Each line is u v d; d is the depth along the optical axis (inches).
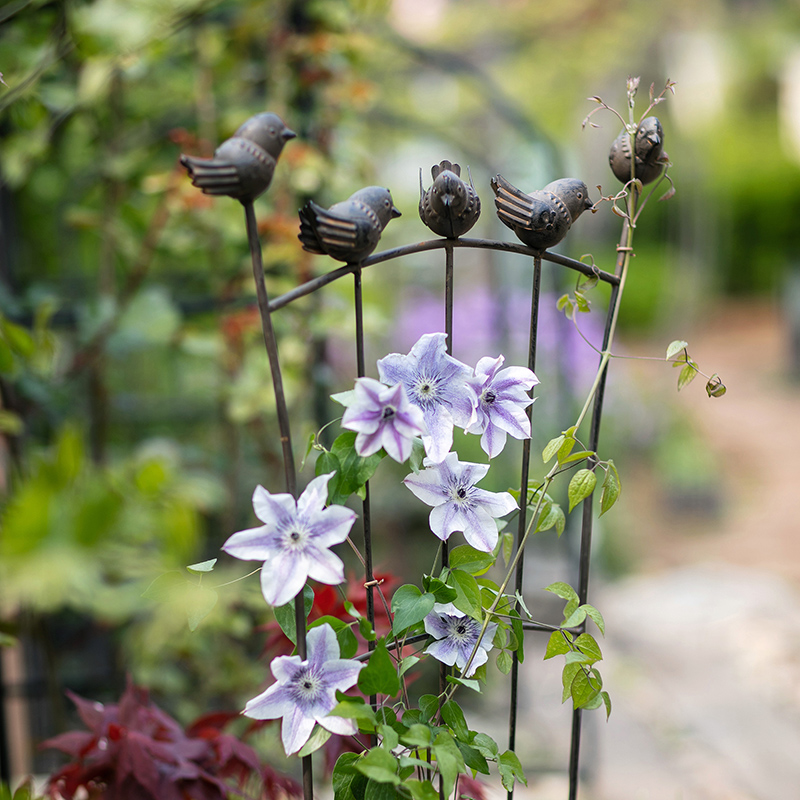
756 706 227.3
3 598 101.0
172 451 196.5
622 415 518.6
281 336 175.8
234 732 148.5
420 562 266.5
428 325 402.3
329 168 178.2
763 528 439.5
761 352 853.8
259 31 185.2
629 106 108.4
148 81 204.8
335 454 105.3
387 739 103.4
